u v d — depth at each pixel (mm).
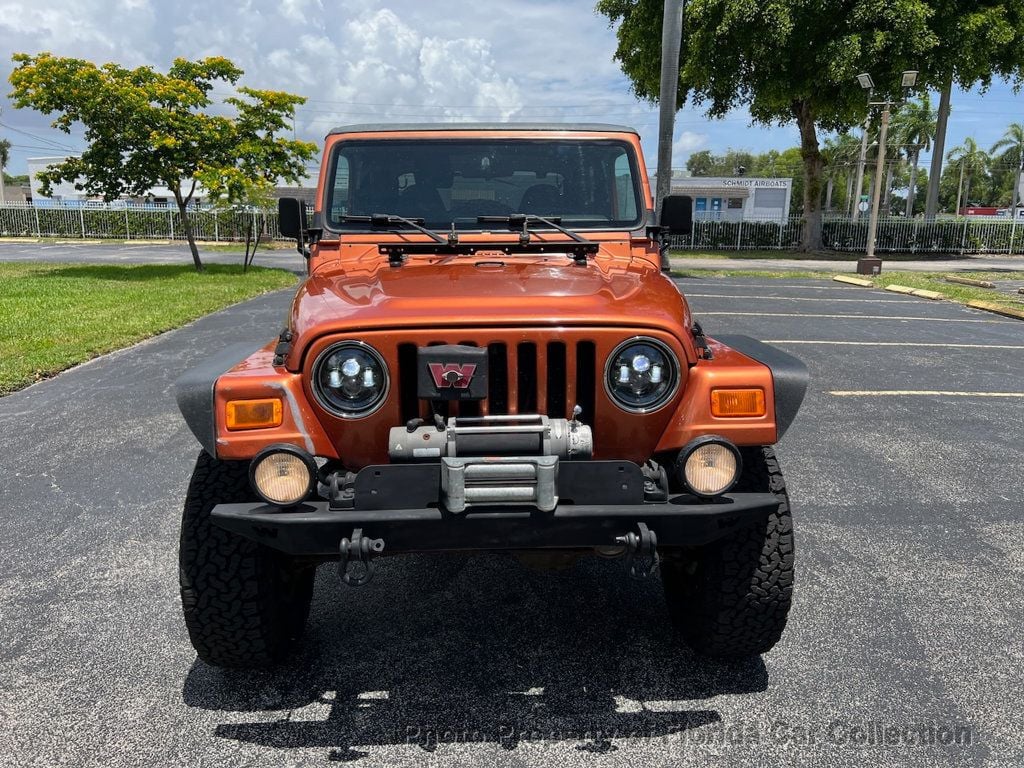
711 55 25281
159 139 16969
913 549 4012
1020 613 3379
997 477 5094
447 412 2475
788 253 30594
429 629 3244
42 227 37219
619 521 2305
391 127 3717
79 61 16875
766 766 2443
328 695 2801
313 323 2471
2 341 8906
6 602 3434
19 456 5355
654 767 2441
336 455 2480
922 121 56031
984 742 2551
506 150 3666
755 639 2814
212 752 2504
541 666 2977
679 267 22578
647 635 3195
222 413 2416
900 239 31672
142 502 4566
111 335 9359
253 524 2316
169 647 3100
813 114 27719
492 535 2314
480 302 2525
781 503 2715
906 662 3004
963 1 24797
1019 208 67000
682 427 2486
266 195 18547
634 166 3693
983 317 12320
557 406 2525
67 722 2639
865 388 7496
